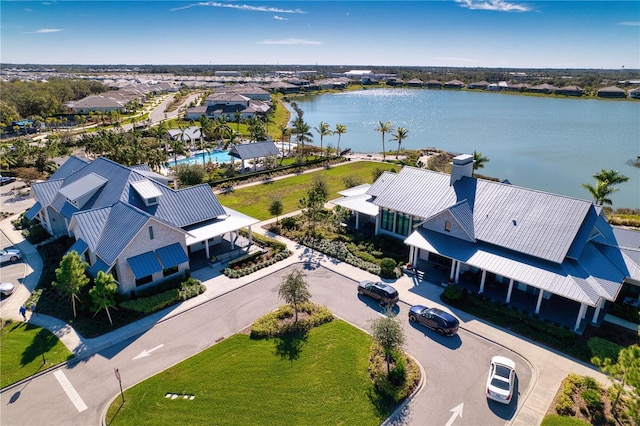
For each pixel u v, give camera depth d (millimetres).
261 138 103438
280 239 51750
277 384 27750
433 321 33344
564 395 26422
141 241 38281
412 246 41969
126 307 35719
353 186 69438
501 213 40969
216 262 44875
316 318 34531
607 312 35844
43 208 49750
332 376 28469
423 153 107750
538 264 35938
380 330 28062
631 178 91125
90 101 160875
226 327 34062
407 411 25734
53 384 27844
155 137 112562
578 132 142625
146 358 30344
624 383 22766
